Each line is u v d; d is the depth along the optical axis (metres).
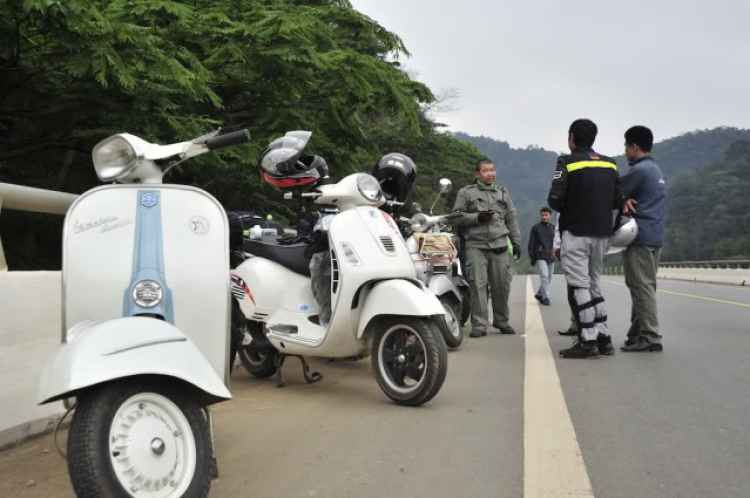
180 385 3.08
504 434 4.48
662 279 33.28
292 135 5.80
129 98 7.35
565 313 12.62
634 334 8.07
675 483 3.59
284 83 9.64
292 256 5.93
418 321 5.13
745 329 9.64
